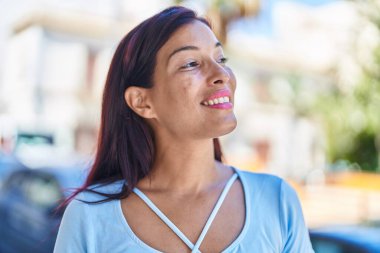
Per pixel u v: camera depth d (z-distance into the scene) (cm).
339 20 2250
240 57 2314
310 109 1786
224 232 141
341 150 1574
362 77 1423
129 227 142
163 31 150
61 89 1992
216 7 1257
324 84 2244
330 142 1588
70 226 145
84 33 2012
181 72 146
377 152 1542
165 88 149
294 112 1955
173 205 146
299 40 2434
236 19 1303
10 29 2102
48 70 1980
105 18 2047
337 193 1159
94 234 143
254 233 141
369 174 1370
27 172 526
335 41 1519
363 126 1496
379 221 338
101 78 2033
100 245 142
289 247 148
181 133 148
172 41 149
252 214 144
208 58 148
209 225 141
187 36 148
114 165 163
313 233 312
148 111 155
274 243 142
